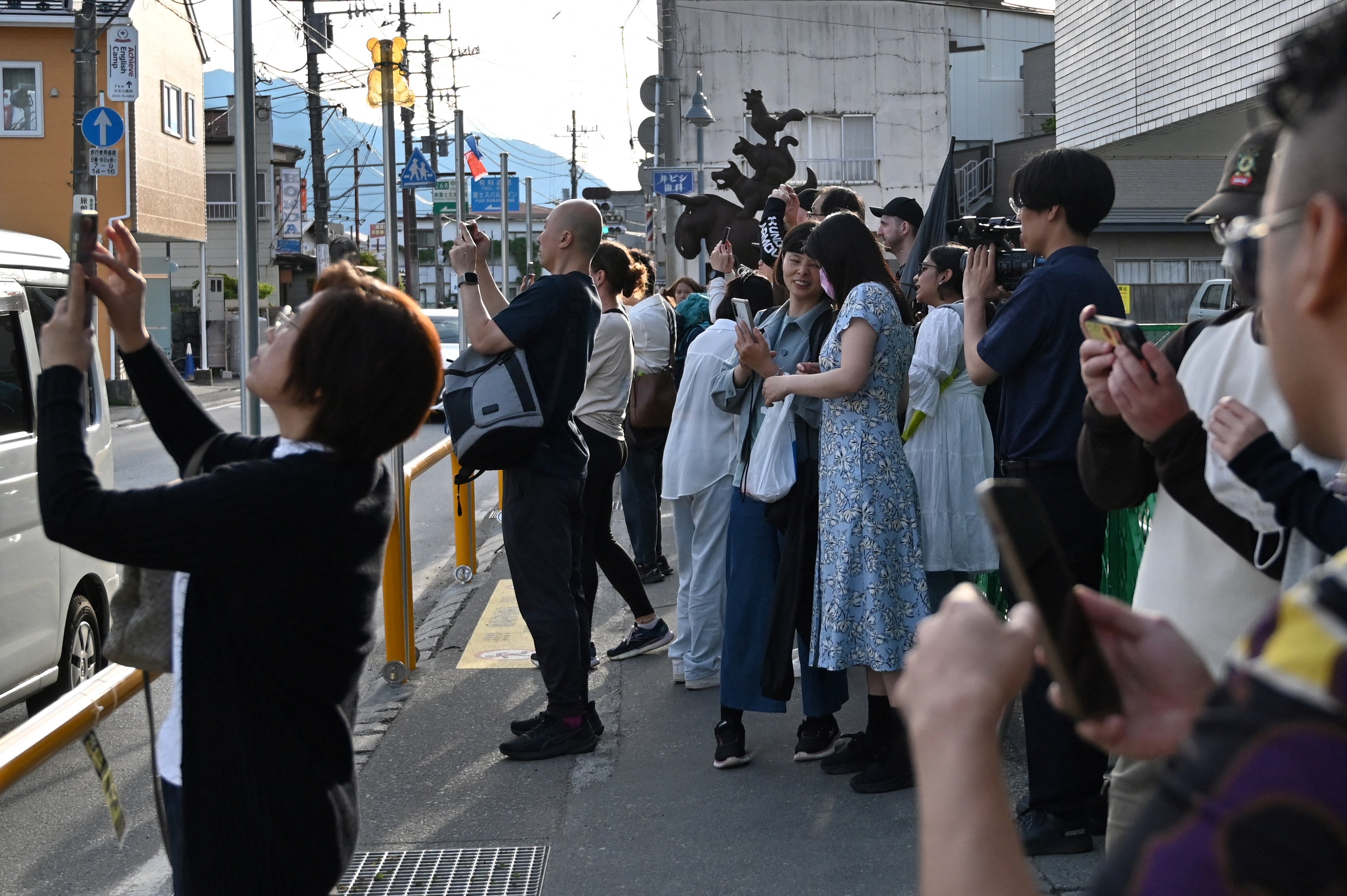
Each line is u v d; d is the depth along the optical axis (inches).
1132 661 44.4
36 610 198.8
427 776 178.7
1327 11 33.9
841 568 160.6
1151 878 28.8
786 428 169.2
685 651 222.1
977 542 181.6
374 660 243.6
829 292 170.4
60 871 154.5
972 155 1151.6
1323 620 28.6
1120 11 434.6
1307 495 75.3
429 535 411.8
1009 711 151.1
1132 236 1018.1
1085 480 100.4
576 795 169.3
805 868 143.1
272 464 80.3
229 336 1544.0
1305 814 27.0
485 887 141.7
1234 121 390.6
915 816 157.3
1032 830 139.3
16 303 202.4
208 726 80.0
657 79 767.1
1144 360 84.6
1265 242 33.9
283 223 1888.5
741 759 177.0
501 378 175.9
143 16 1163.3
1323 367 32.5
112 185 1131.9
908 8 1120.2
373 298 83.6
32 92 1069.1
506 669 233.9
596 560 234.8
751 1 1104.2
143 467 571.2
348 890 141.6
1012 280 153.9
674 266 765.3
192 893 80.4
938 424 181.5
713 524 213.8
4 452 189.8
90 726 93.3
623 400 228.5
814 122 1124.5
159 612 87.4
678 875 142.8
